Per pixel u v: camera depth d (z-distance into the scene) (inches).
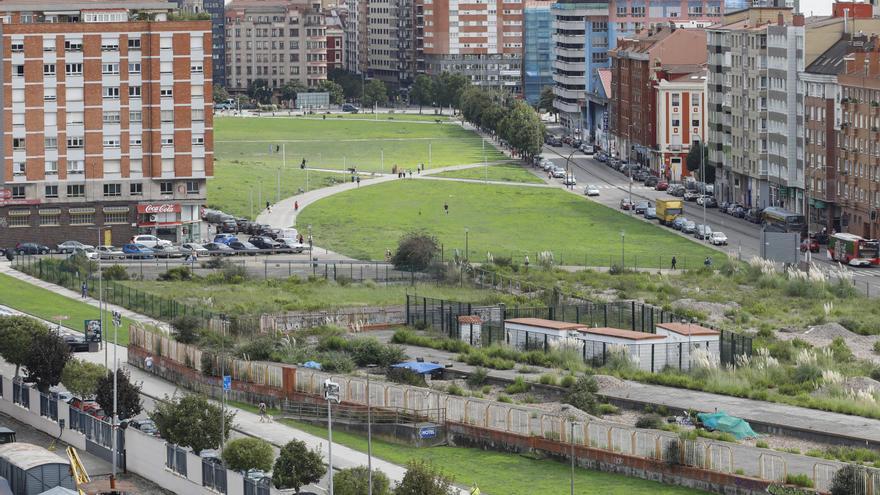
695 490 7554.1
